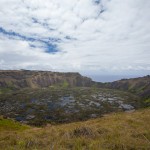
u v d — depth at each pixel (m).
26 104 199.25
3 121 56.75
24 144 11.60
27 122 134.00
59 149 10.25
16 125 54.56
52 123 130.62
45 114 158.00
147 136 12.19
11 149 10.80
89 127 14.39
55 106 187.88
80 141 11.43
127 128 15.19
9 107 188.75
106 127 15.38
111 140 11.38
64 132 14.34
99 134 13.18
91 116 152.00
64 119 143.25
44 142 11.98
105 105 193.12
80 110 171.00
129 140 11.23
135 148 9.94
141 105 197.88
